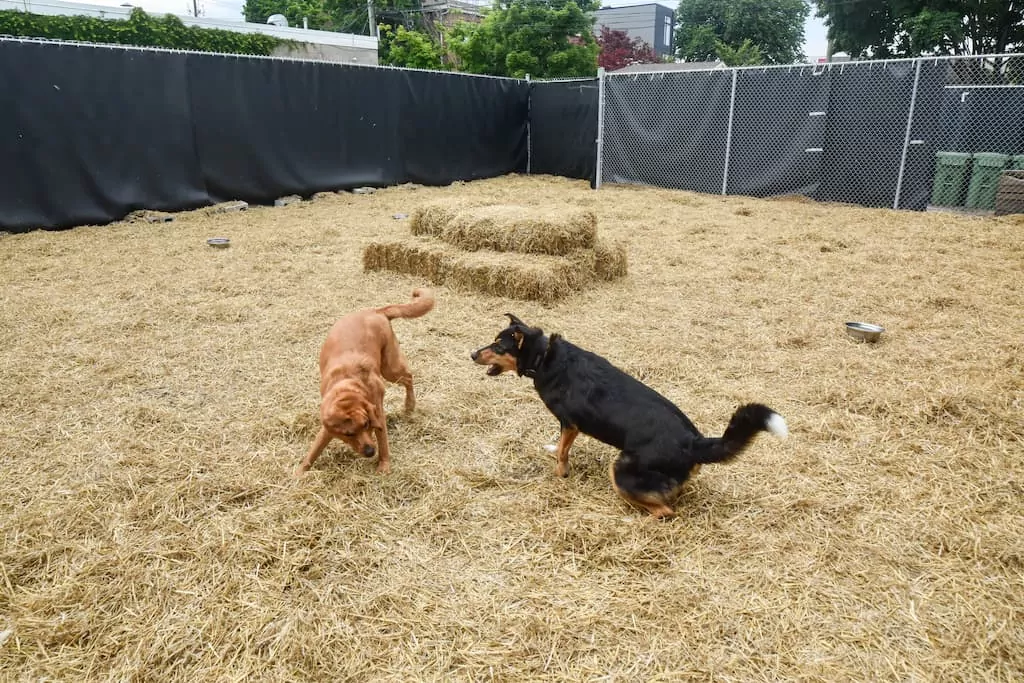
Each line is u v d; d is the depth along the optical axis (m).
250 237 8.55
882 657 2.07
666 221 9.87
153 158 9.70
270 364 4.48
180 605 2.29
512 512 2.85
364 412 2.86
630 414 2.76
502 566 2.51
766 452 3.32
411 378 3.70
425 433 3.56
